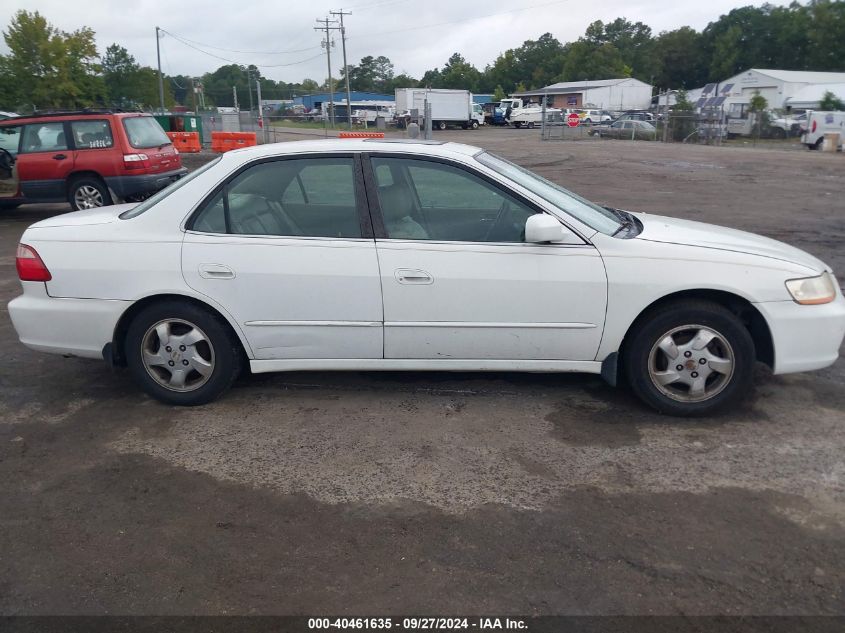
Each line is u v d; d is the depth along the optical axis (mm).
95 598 2867
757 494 3523
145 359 4512
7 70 37750
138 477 3768
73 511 3469
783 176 18875
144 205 4645
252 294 4293
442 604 2801
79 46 38531
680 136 37188
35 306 4488
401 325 4285
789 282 4137
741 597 2820
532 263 4176
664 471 3742
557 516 3357
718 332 4184
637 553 3088
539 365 4355
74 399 4754
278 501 3523
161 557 3115
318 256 4246
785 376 5004
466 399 4648
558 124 43562
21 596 2885
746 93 63062
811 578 2922
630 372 4320
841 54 78938
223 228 4355
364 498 3533
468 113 52250
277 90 124188
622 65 94438
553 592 2859
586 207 4723
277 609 2791
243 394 4762
